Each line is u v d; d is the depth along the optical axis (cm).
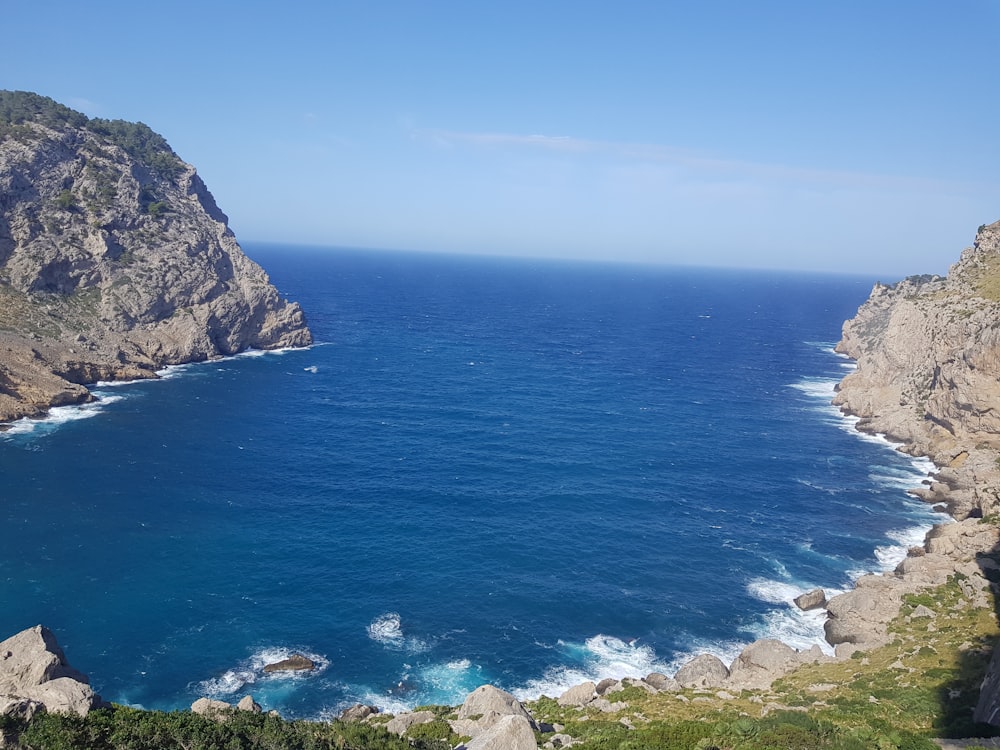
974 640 5931
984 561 7569
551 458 11681
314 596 7275
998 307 11338
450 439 12444
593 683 5784
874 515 9881
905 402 14000
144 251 17562
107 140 19275
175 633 6538
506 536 8781
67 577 7275
